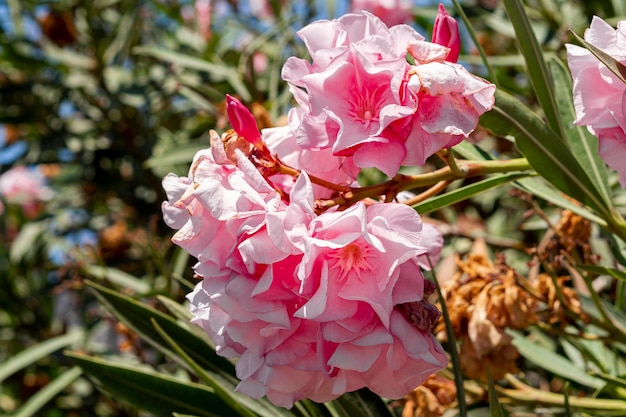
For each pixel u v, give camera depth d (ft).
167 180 1.39
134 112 3.87
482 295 1.76
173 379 1.81
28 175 4.58
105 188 4.00
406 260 1.29
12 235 4.45
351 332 1.27
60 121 4.08
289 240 1.26
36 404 2.68
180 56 3.05
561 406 1.88
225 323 1.35
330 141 1.34
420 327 1.30
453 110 1.30
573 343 2.02
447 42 1.37
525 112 1.57
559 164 1.59
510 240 2.87
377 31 1.37
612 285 2.46
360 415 1.69
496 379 1.78
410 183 1.48
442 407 1.75
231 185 1.31
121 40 3.69
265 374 1.36
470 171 1.55
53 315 3.80
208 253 1.31
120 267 3.61
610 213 1.66
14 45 3.97
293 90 1.40
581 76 1.42
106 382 1.83
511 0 1.61
